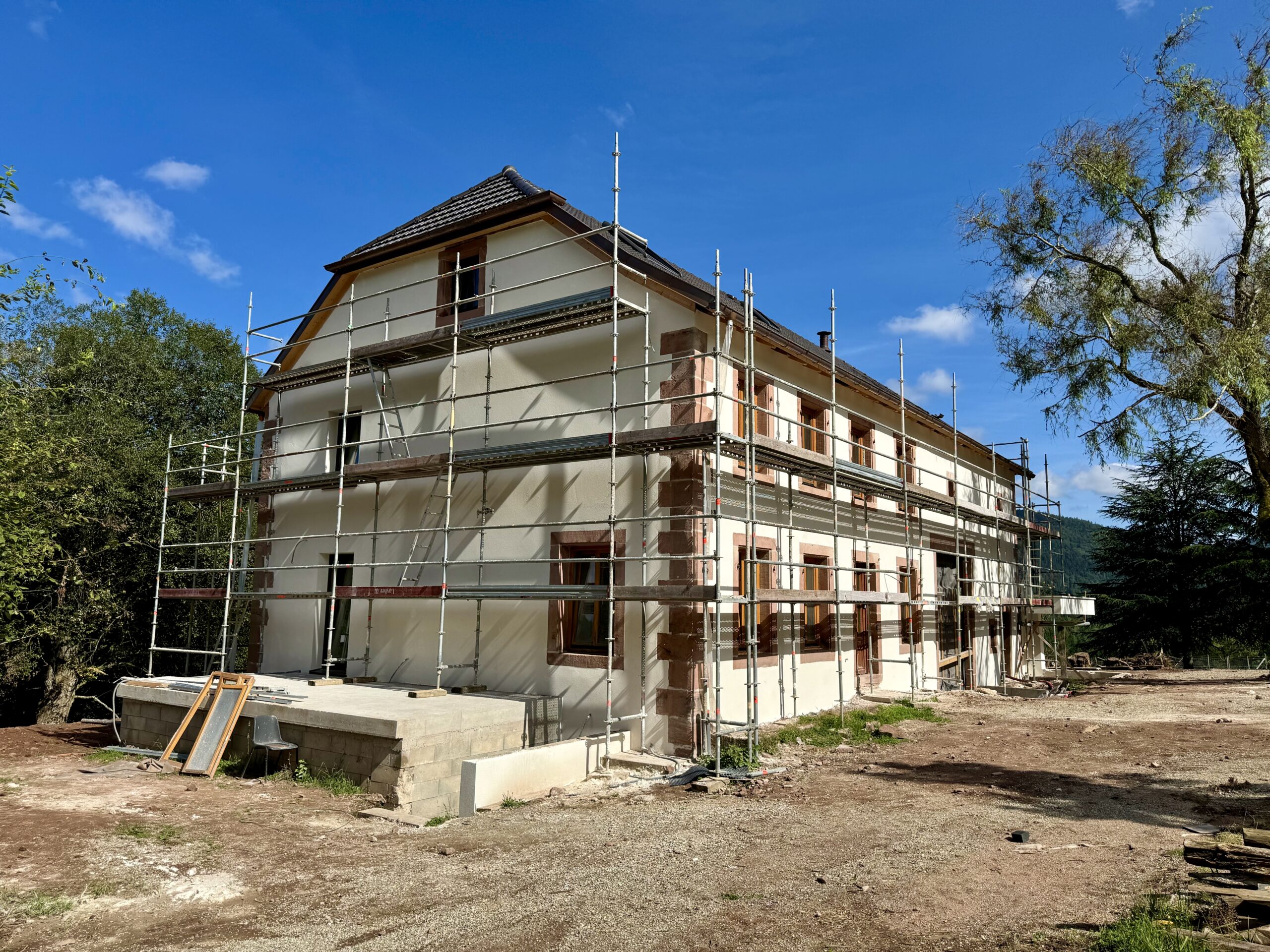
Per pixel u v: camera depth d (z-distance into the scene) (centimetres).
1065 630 3016
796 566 1342
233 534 1559
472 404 1422
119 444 2134
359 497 1563
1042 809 858
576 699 1215
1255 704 1772
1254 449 1502
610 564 1140
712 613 1181
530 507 1324
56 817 836
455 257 1499
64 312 2762
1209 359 1437
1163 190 1619
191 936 534
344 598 1428
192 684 1327
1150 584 3603
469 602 1359
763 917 554
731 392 1302
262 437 1769
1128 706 1764
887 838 747
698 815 845
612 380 1159
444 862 690
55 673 2011
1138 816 823
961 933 518
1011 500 2659
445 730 998
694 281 1523
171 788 991
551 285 1357
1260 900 499
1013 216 1844
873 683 1683
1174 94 1535
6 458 1442
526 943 515
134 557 2127
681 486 1173
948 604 1836
